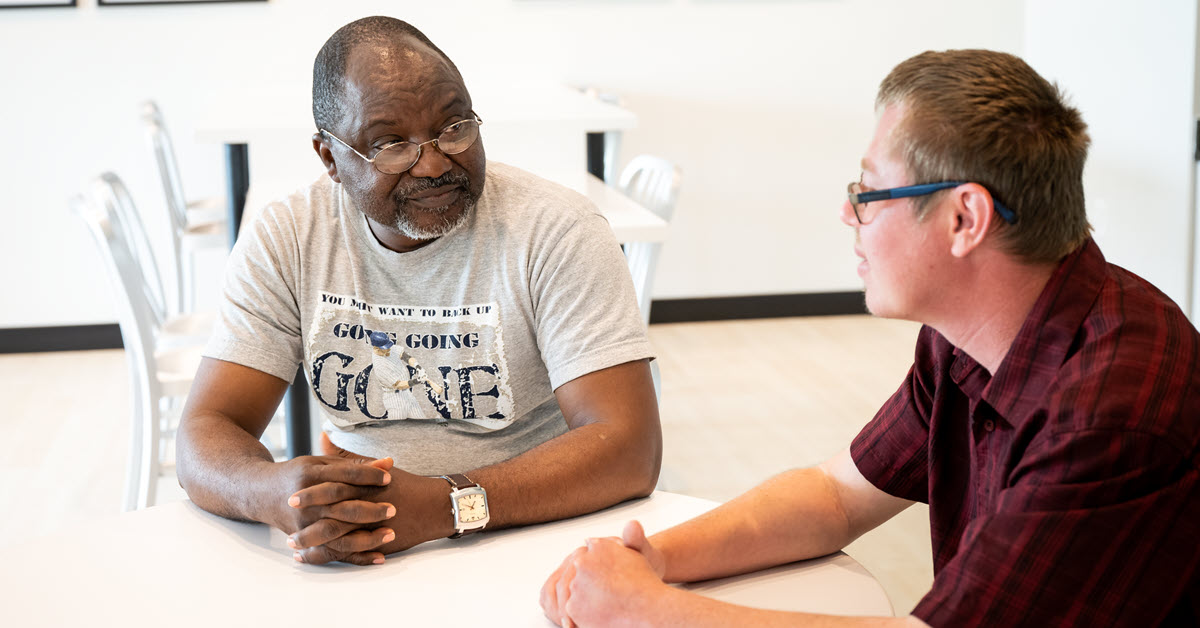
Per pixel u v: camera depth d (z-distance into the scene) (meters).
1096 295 0.98
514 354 1.56
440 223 1.49
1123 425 0.89
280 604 1.15
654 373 2.47
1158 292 1.04
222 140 3.28
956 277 1.01
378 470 1.25
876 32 4.83
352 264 1.57
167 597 1.16
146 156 4.54
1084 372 0.93
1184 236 3.12
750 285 4.99
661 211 3.10
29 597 1.16
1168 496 0.89
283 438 3.41
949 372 1.16
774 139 4.87
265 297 1.57
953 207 0.98
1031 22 3.51
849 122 4.90
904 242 1.01
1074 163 0.98
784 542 1.24
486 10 4.62
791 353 4.50
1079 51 3.32
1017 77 0.98
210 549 1.28
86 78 4.44
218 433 1.44
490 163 1.66
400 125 1.44
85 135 4.48
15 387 4.15
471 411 1.58
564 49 4.70
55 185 4.50
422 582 1.19
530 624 1.10
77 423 3.78
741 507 1.25
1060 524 0.90
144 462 2.56
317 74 1.52
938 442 1.19
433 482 1.29
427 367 1.57
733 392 4.03
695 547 1.19
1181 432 0.90
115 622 1.11
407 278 1.57
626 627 1.04
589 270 1.53
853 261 5.03
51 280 4.56
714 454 3.43
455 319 1.56
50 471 3.37
